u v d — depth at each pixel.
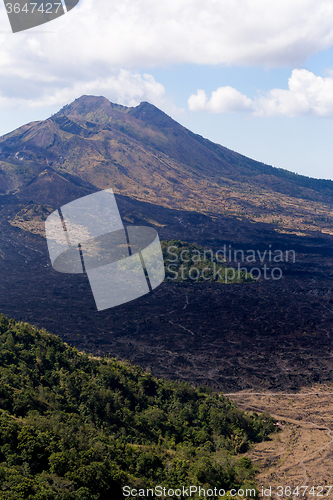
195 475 50.41
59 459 43.41
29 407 53.50
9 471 41.12
